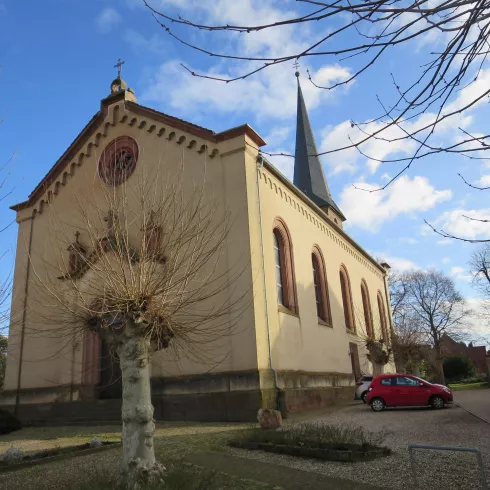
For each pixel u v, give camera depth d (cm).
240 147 1788
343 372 2483
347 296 2934
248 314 1617
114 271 828
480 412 1617
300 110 4178
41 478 841
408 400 1839
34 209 2234
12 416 1750
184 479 699
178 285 905
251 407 1527
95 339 1914
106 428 1591
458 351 8906
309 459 920
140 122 2027
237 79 450
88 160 2141
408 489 696
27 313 1916
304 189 3869
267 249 1844
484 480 620
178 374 1673
